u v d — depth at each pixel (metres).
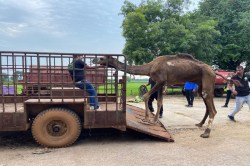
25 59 5.98
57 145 5.98
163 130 7.08
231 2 26.23
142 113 8.41
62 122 6.03
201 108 13.04
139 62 21.02
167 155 5.51
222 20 25.14
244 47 24.91
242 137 7.13
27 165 4.89
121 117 6.19
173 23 20.66
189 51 21.66
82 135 7.20
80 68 6.28
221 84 19.45
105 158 5.30
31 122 6.29
